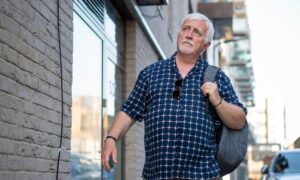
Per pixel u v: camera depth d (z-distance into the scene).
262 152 49.62
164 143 3.97
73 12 6.88
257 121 90.44
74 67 7.20
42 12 5.48
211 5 28.19
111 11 9.46
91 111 8.05
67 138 6.17
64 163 6.08
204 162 3.98
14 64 4.76
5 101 4.56
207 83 3.95
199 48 4.12
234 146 4.06
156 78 4.14
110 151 4.14
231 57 52.19
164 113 4.01
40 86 5.38
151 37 11.80
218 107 3.95
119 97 10.09
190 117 3.98
